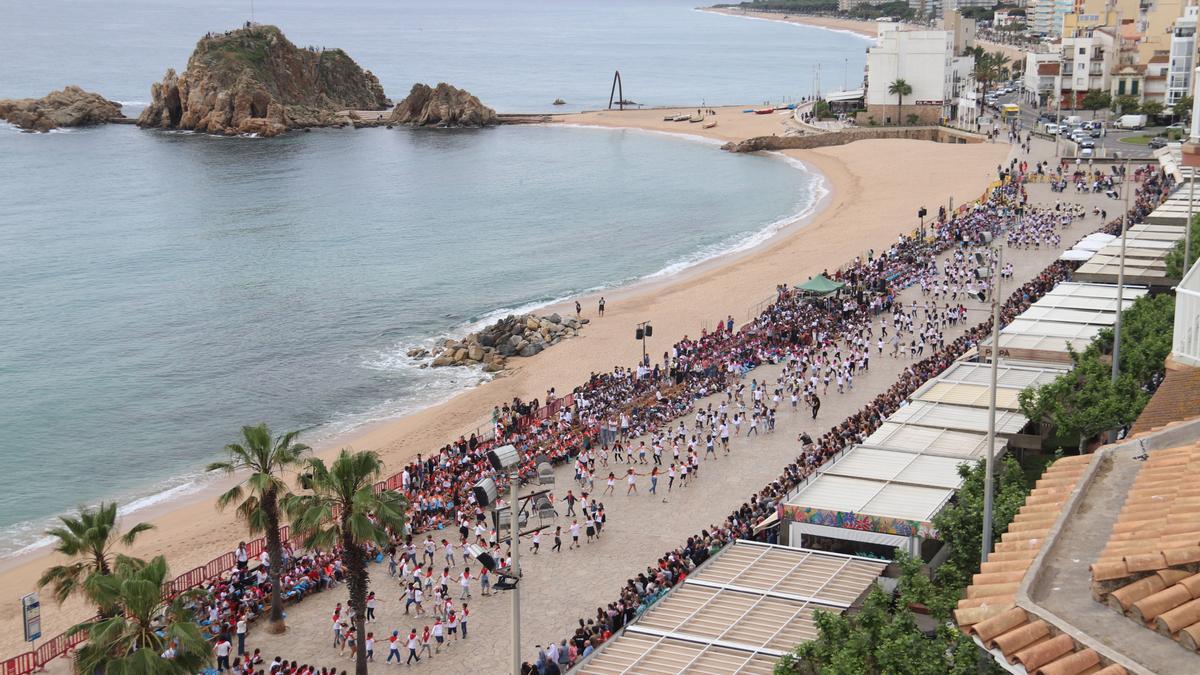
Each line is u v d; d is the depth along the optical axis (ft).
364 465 134.10
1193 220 269.85
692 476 198.80
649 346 307.78
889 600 110.83
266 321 345.31
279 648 144.87
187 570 176.76
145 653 109.29
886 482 160.25
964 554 125.29
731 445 214.07
